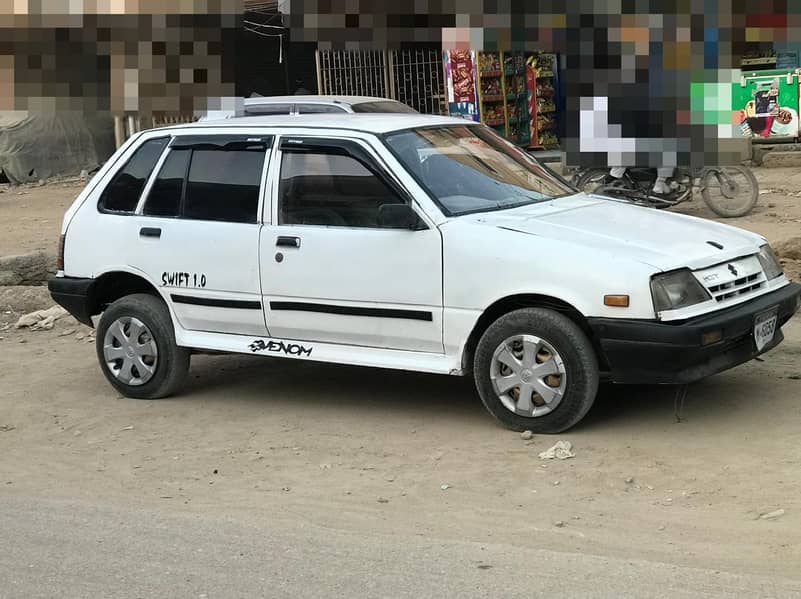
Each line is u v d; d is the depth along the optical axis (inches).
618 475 224.2
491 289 246.2
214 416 287.6
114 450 266.1
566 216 263.6
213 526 209.8
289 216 274.5
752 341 244.5
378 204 263.4
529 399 247.1
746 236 265.9
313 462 247.4
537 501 215.0
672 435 244.4
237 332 286.4
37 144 909.8
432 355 258.8
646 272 231.9
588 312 235.8
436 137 281.7
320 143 273.7
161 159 298.8
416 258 255.1
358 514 214.2
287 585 178.2
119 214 302.4
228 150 288.7
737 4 703.7
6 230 654.5
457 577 178.4
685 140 520.4
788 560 181.2
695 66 526.9
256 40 810.2
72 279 308.3
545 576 177.5
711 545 189.6
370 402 290.8
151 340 298.7
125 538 204.8
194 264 287.1
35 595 179.3
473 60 738.2
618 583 173.0
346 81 794.8
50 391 320.8
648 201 534.6
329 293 267.1
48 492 239.0
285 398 300.0
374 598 171.3
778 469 221.1
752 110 737.0
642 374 235.1
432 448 249.8
